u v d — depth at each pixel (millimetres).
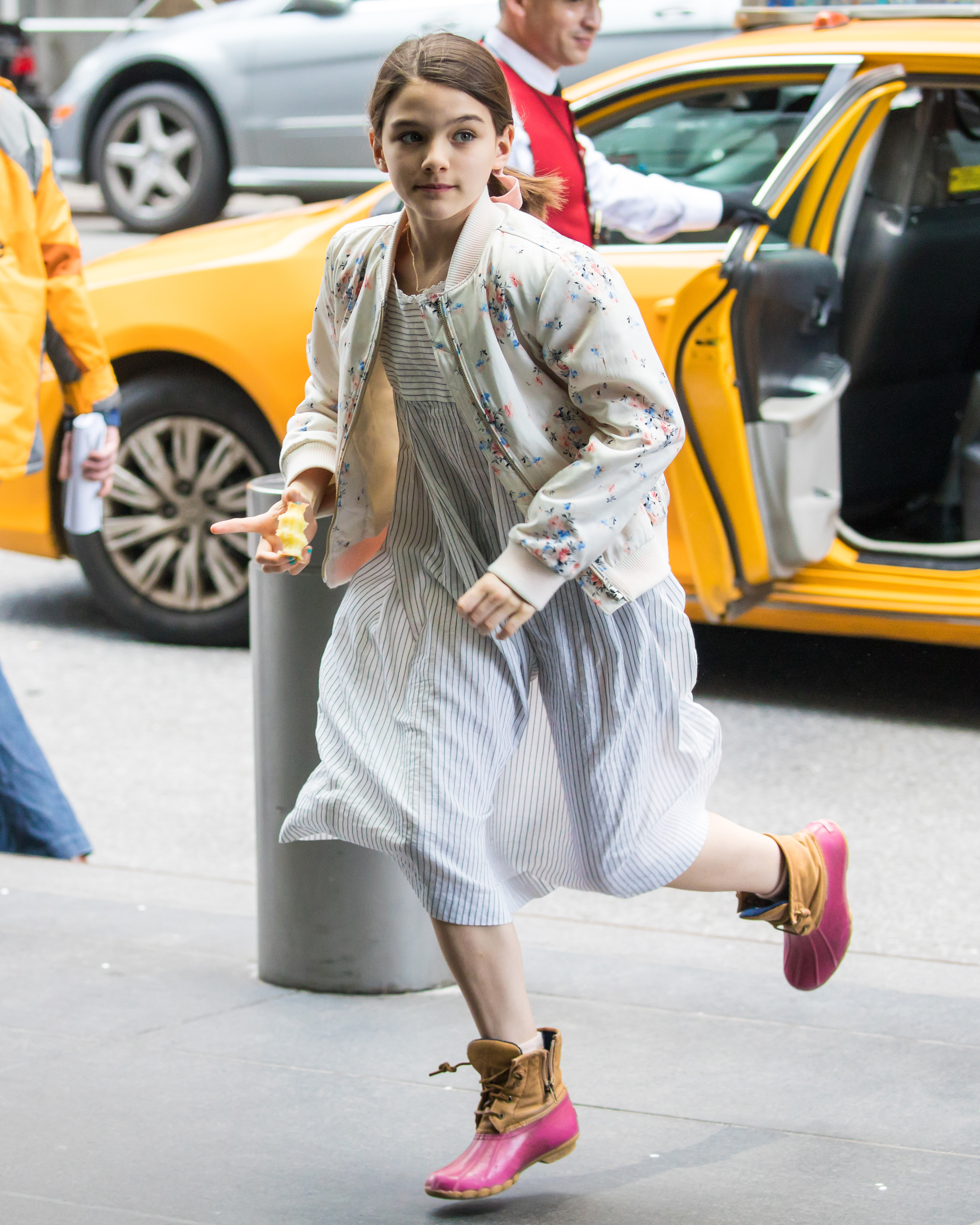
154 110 15695
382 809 3029
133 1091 3627
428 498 3191
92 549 7531
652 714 3191
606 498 2883
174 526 7426
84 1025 3986
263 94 15094
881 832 5520
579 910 5125
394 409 3195
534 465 2992
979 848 5375
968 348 7684
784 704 6820
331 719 3180
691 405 5805
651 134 6715
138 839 5609
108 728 6648
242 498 7301
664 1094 3615
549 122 4961
